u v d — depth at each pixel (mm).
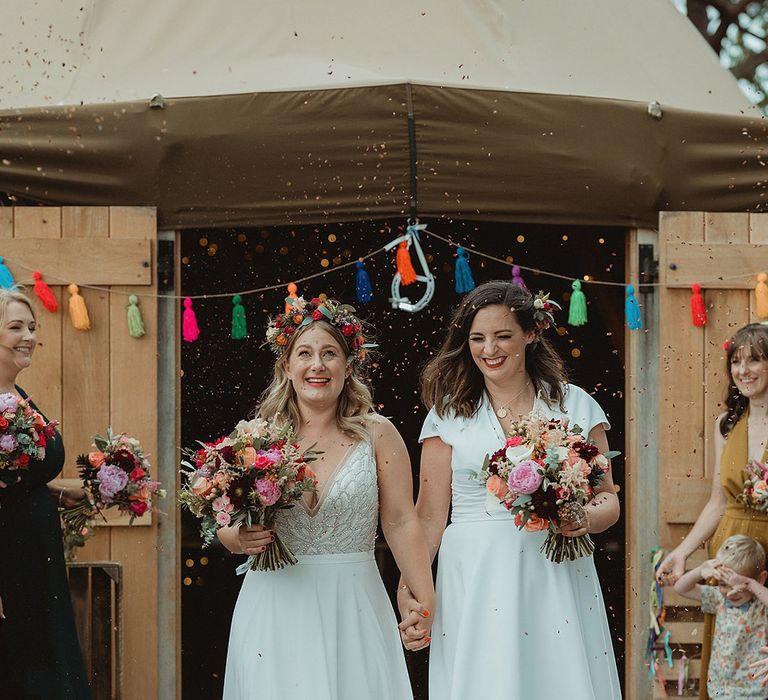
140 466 4430
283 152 5035
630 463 5340
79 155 5004
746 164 5277
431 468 4207
